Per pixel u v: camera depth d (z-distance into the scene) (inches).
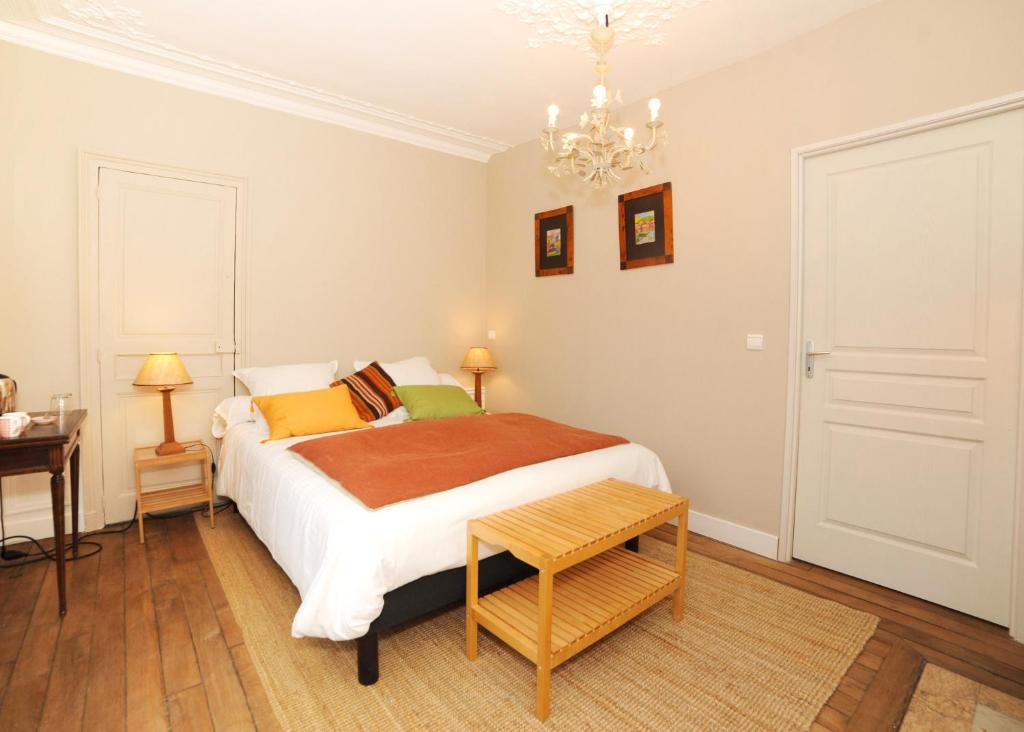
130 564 100.3
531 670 71.5
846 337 99.0
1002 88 79.4
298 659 72.7
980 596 84.4
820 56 98.8
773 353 107.2
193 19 100.2
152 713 62.2
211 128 128.1
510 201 172.2
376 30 103.2
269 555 104.9
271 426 114.3
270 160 137.1
